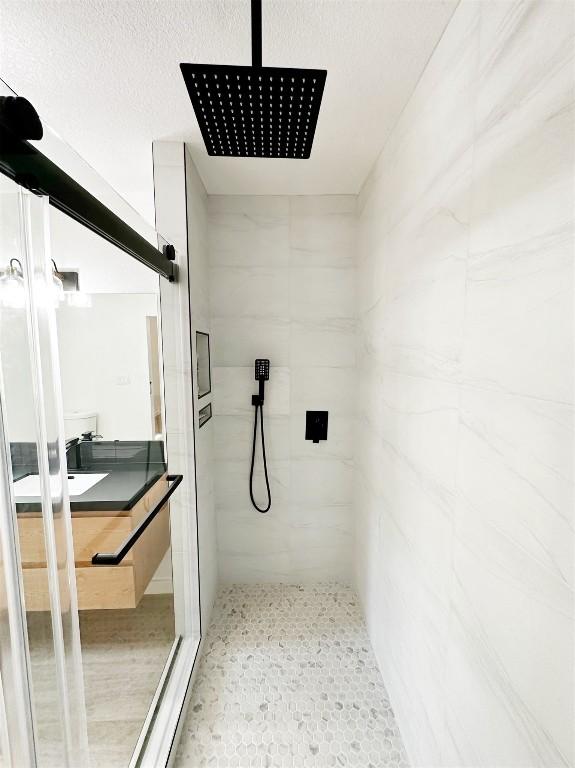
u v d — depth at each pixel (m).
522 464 0.57
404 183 1.10
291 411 1.84
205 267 1.66
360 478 1.74
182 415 1.41
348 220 1.74
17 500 0.56
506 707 0.61
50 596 0.63
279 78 0.61
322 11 0.77
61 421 0.66
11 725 0.55
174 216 1.32
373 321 1.48
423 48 0.87
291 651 1.51
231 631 1.62
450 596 0.82
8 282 0.56
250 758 1.12
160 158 1.29
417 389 1.01
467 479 0.74
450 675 0.82
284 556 1.94
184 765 1.10
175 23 0.80
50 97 1.04
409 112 1.05
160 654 1.39
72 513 1.23
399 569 1.17
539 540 0.54
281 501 1.90
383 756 1.12
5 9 0.76
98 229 0.84
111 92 1.03
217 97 0.66
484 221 0.67
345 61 0.91
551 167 0.50
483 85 0.67
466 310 0.74
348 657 1.49
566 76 0.47
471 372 0.72
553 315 0.50
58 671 0.65
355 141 1.28
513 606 0.59
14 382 0.56
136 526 1.16
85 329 1.40
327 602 1.81
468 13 0.71
